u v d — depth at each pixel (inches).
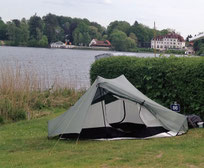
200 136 292.5
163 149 247.4
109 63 451.2
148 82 405.7
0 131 346.0
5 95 447.5
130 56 454.0
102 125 310.8
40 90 535.8
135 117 320.8
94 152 247.8
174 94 378.0
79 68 1304.1
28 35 4074.8
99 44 4207.7
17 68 515.8
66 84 583.2
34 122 389.7
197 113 355.6
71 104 512.7
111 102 319.3
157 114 312.7
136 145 265.6
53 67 1266.0
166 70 381.4
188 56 398.0
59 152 252.8
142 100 309.7
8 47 3563.0
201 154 229.0
